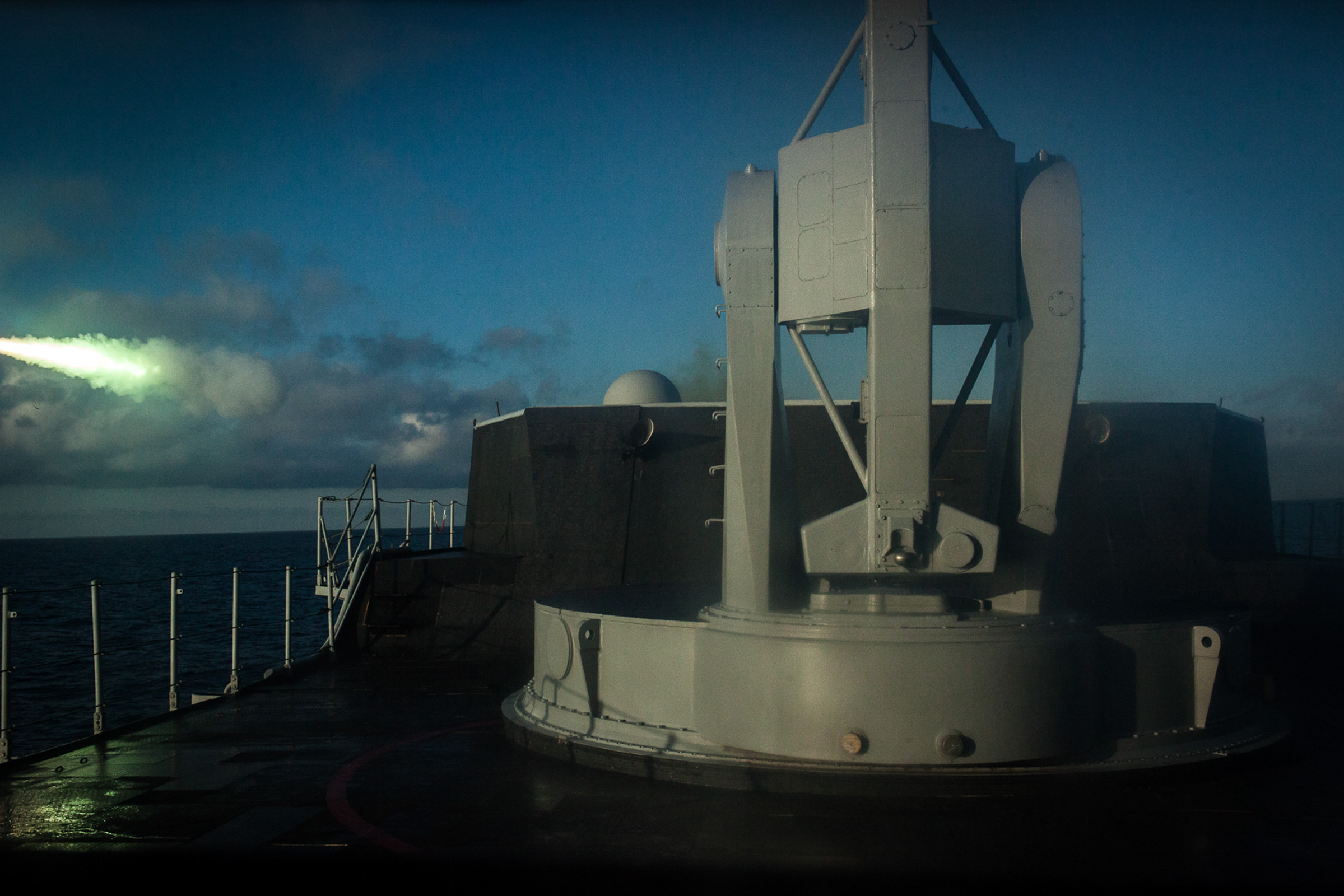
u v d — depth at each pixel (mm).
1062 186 8250
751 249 8281
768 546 8023
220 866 5844
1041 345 8133
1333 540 19641
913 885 5488
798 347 8305
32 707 23984
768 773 7375
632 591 11148
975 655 7152
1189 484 15680
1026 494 8125
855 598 7895
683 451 15844
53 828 6668
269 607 54594
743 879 5586
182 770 8352
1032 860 5922
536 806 7121
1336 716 10336
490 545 17797
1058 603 8250
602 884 5504
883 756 7160
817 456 15477
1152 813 6902
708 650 7891
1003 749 7133
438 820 6805
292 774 8172
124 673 29109
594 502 15742
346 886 5469
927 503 7602
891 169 7629
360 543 16812
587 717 8711
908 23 7715
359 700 11828
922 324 7578
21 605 55875
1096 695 7688
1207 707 8102
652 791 7516
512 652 15281
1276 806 7078
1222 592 15312
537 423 16000
